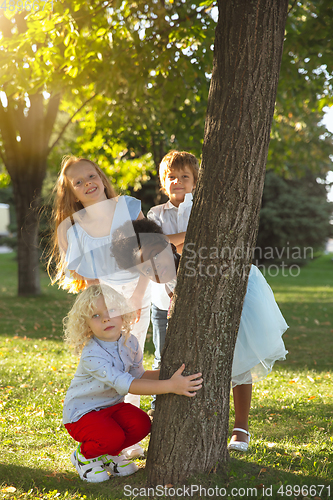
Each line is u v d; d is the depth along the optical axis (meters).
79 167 2.79
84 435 2.37
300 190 25.12
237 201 2.23
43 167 10.78
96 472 2.40
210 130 2.27
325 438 2.97
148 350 5.96
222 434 2.35
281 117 10.93
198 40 6.45
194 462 2.27
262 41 2.16
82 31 5.61
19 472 2.49
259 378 2.74
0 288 13.82
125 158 11.72
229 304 2.28
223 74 2.21
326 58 6.49
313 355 5.93
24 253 11.26
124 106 8.63
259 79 2.17
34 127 10.57
